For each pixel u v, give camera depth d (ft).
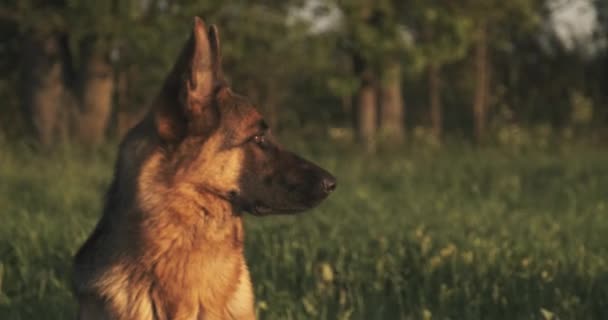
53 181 36.60
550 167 46.44
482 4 66.85
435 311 19.69
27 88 61.62
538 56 88.94
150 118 14.12
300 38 65.51
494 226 28.17
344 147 63.26
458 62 88.53
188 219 13.88
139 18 58.90
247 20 63.10
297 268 22.17
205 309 14.26
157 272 13.91
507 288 20.25
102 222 14.67
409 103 98.27
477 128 71.61
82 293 14.28
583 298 20.29
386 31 62.75
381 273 21.12
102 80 60.95
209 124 13.80
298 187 14.60
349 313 18.22
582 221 29.91
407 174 44.32
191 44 13.85
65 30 58.70
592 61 88.69
